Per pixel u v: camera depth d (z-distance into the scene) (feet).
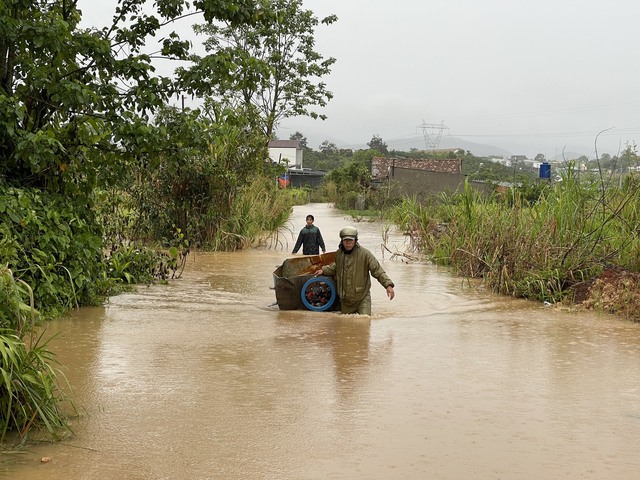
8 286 19.04
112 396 19.97
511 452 16.42
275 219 76.38
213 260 54.85
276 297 34.19
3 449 16.01
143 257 41.93
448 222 61.57
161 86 35.32
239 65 36.58
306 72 143.23
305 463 15.53
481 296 40.22
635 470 15.48
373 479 14.76
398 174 133.39
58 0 35.24
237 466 15.30
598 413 19.43
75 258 32.63
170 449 16.20
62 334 27.50
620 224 43.27
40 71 31.76
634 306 34.47
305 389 21.09
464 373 23.38
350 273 33.35
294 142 295.28
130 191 60.39
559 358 25.76
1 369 16.06
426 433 17.57
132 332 28.22
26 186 33.09
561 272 40.01
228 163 63.98
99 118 33.91
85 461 15.42
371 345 27.20
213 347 26.11
